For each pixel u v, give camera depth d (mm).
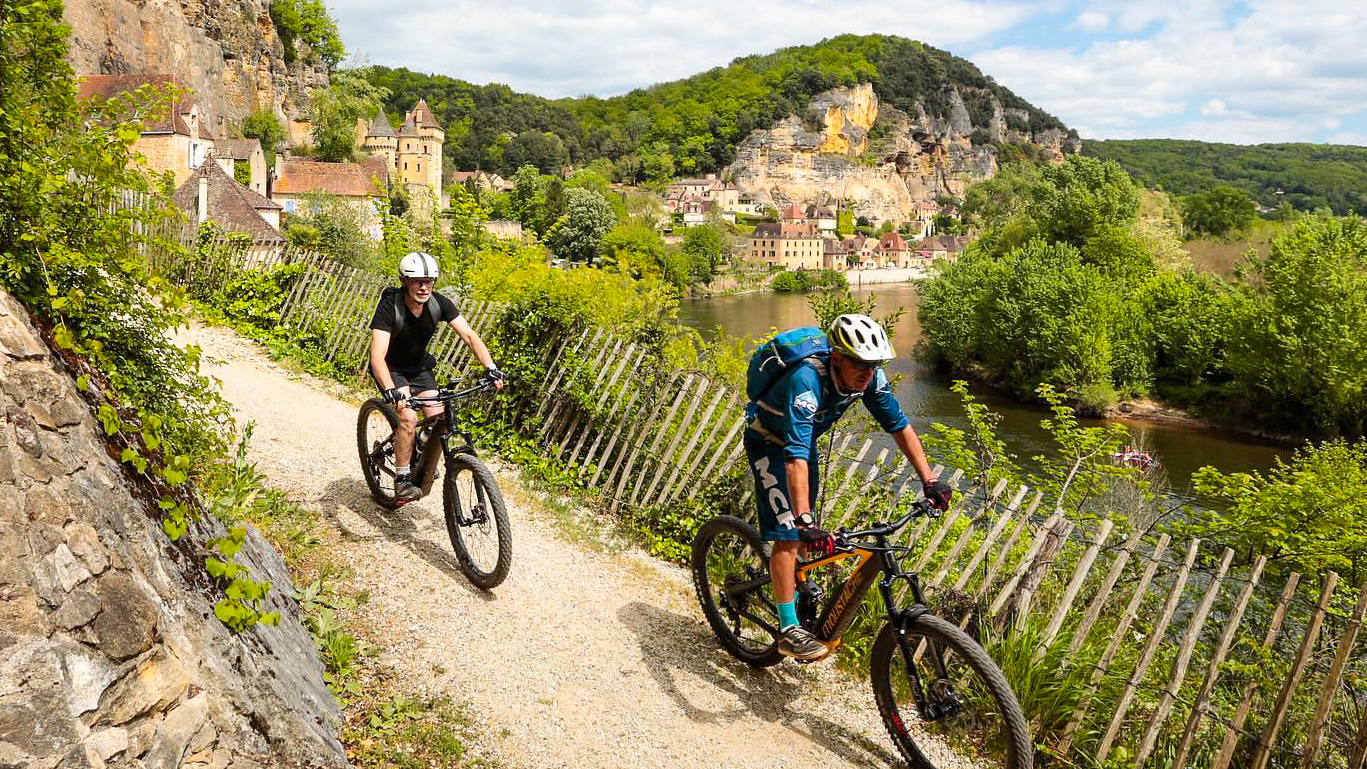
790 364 4273
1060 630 5254
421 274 5621
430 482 5938
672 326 9258
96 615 2777
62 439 3117
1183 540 7602
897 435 4441
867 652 5430
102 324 4008
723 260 138125
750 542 5059
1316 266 35000
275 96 93562
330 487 6742
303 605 4805
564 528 6805
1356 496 7453
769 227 163500
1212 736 4832
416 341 5906
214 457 5062
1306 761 4180
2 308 3252
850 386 4227
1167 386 41625
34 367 3197
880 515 6066
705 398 7219
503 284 10320
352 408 9648
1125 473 8055
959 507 5656
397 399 5539
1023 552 5801
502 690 4523
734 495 6883
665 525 6992
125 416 3846
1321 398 34812
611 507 7395
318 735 3586
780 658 4973
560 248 109812
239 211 30984
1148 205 85000
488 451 8383
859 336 4055
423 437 5934
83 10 60375
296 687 3752
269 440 7633
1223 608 6449
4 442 2846
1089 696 4785
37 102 3840
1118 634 4797
